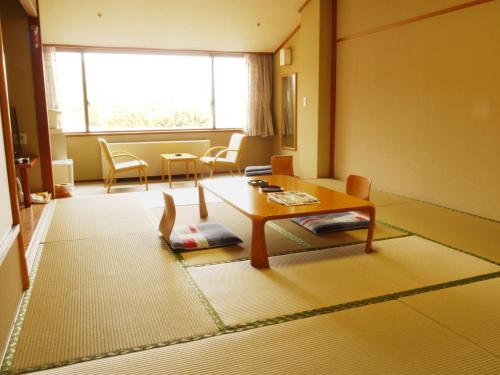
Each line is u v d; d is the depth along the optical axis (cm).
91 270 268
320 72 593
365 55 535
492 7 371
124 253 298
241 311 215
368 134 543
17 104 464
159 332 195
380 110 518
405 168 486
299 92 655
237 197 322
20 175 466
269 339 189
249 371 166
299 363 171
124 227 361
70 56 671
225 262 281
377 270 267
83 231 350
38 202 445
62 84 675
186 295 233
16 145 462
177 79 739
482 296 230
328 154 619
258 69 758
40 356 176
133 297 230
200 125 767
